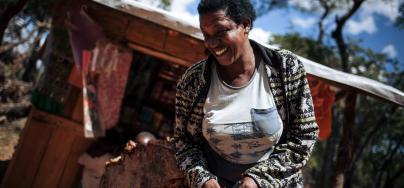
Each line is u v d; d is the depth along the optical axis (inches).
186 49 242.5
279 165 76.0
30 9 303.4
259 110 76.5
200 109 81.1
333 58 659.4
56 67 223.6
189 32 187.6
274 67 77.5
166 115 320.2
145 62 309.4
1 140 345.1
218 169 82.2
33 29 417.7
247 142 77.9
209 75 79.5
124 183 107.7
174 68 315.3
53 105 225.8
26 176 225.6
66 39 220.2
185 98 83.7
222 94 78.0
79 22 209.0
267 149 79.3
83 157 227.0
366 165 834.8
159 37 240.4
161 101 320.5
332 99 249.6
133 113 303.0
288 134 80.2
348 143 267.6
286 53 79.0
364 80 222.2
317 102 249.0
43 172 228.1
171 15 186.9
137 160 106.9
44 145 227.1
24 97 486.0
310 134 78.1
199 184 78.5
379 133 710.5
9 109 435.8
